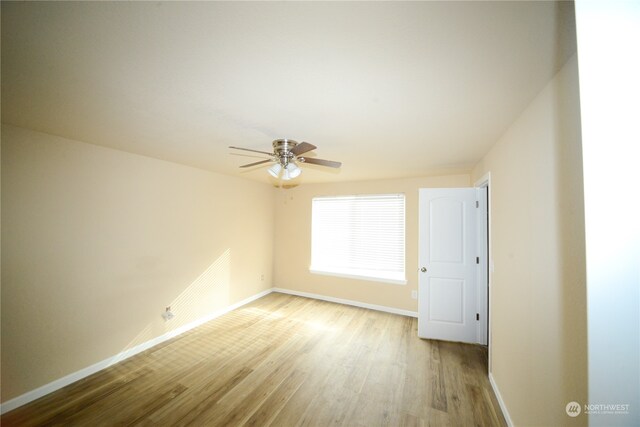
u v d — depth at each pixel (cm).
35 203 197
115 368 239
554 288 118
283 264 490
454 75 117
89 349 229
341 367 244
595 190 79
